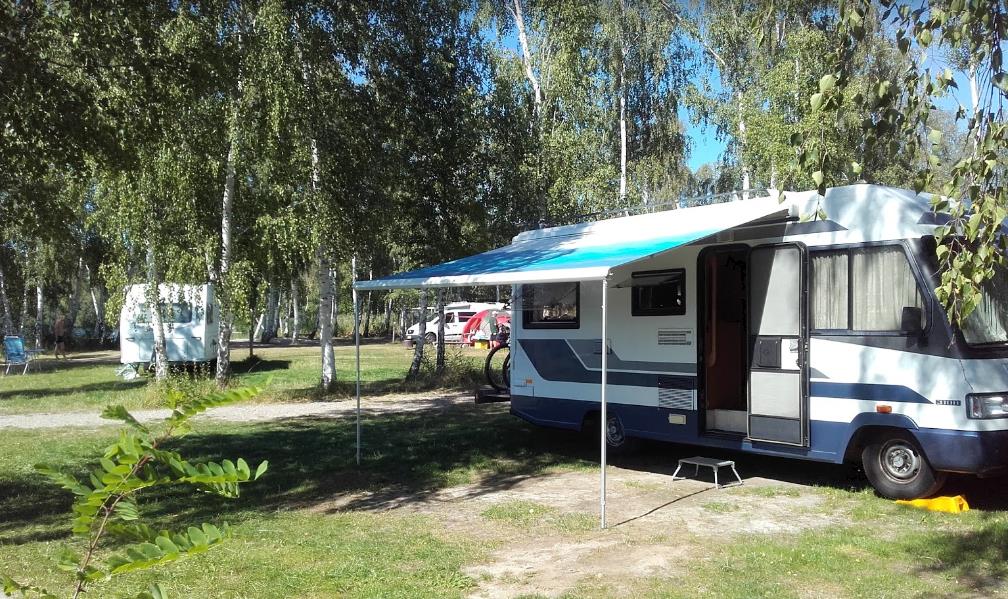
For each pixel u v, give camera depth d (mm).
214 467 1968
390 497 7980
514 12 21391
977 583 5098
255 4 13406
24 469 9312
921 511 6848
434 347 34531
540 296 10555
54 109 7766
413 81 16078
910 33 4289
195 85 9055
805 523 6734
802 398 7633
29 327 39219
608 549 6098
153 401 15172
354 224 15180
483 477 8891
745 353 8531
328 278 16828
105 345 41000
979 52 4094
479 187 18141
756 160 19328
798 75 17062
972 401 6562
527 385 10727
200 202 15664
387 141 15875
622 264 6918
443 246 17250
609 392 9578
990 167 3846
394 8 15602
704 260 8539
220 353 16312
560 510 7320
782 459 9633
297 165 14352
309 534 6555
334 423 12906
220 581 5352
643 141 27469
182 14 9062
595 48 24344
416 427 12344
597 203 20078
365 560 5816
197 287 17078
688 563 5695
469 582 5320
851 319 7379
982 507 6941
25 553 6004
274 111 13266
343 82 14586
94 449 10547
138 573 5484
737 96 22797
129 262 17219
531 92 20531
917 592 4980
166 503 7691
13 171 7996
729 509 7266
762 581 5258
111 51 8094
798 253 7801
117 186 14797
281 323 60500
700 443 8539
